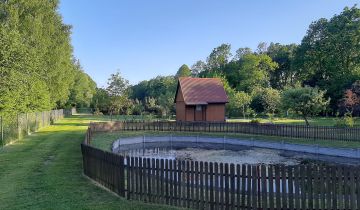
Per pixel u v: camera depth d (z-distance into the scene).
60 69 43.16
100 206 9.23
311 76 68.44
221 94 49.38
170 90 80.50
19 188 11.20
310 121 47.19
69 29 47.03
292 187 8.26
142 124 39.62
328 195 8.09
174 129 39.09
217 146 31.27
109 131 37.69
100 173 11.86
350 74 54.44
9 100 19.41
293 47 97.25
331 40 59.34
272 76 98.19
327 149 23.59
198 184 9.16
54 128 39.50
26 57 19.17
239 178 8.65
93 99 87.25
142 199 9.91
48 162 16.41
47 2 39.09
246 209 8.58
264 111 60.19
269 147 28.08
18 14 32.31
